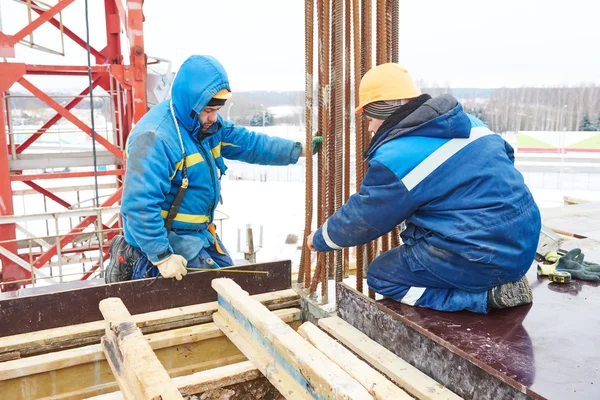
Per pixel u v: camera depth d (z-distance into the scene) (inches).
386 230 90.9
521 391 68.9
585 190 1025.5
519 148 1817.2
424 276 95.4
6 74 267.1
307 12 124.9
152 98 277.9
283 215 826.8
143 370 76.4
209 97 113.7
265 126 3449.8
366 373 77.5
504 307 94.0
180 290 124.3
